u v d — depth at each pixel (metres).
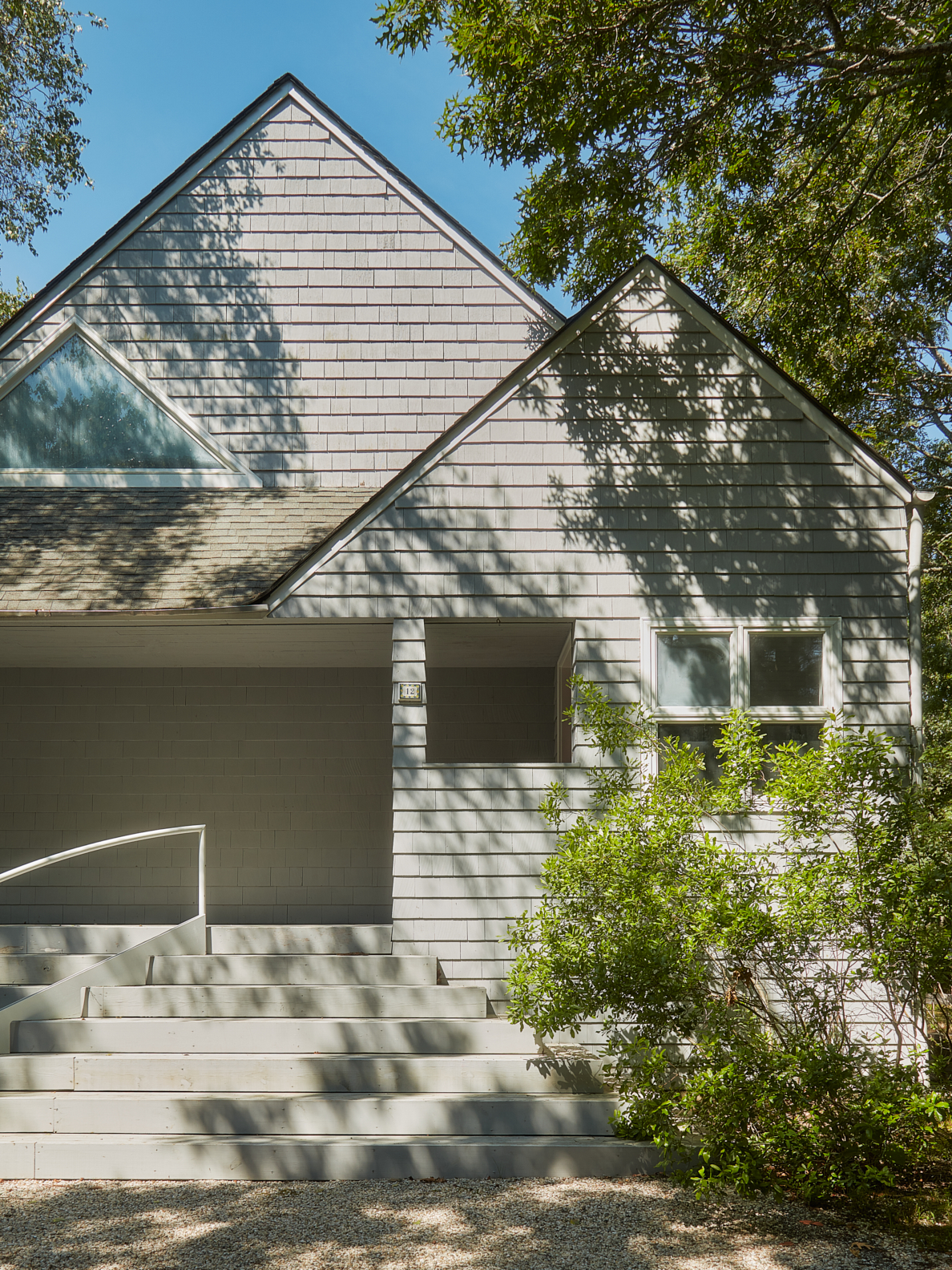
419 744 7.14
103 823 9.77
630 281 7.55
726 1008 5.79
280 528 8.70
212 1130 5.98
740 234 12.25
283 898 9.69
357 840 9.77
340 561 7.34
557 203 9.27
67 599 7.51
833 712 6.78
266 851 9.75
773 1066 5.49
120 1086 6.24
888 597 7.25
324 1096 6.16
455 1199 5.45
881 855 5.78
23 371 9.91
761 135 9.94
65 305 10.07
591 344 7.51
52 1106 6.00
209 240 10.19
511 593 7.30
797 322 12.20
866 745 5.92
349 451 9.92
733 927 5.57
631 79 8.59
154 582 7.73
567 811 7.05
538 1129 5.99
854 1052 5.79
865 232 12.41
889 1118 5.27
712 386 7.45
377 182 10.27
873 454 7.33
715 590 7.28
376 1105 6.01
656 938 5.74
